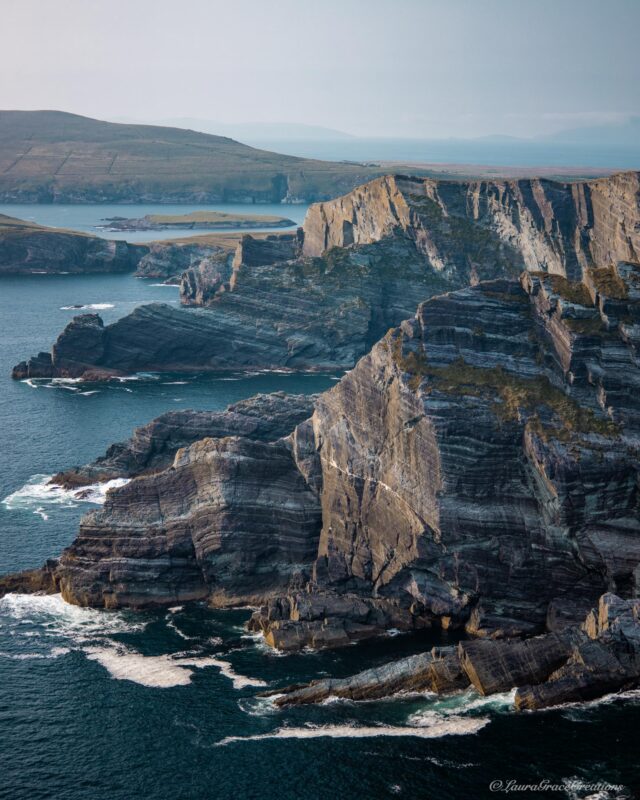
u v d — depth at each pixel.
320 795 81.56
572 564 103.25
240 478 118.06
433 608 106.81
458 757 84.75
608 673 91.81
